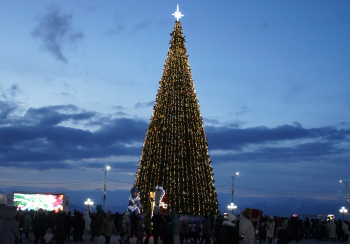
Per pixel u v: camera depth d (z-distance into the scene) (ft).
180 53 129.49
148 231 76.54
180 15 134.82
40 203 198.59
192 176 118.52
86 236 109.91
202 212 116.26
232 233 47.88
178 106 123.44
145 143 125.80
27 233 105.40
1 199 186.80
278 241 49.93
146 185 119.34
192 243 97.86
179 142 120.16
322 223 132.16
